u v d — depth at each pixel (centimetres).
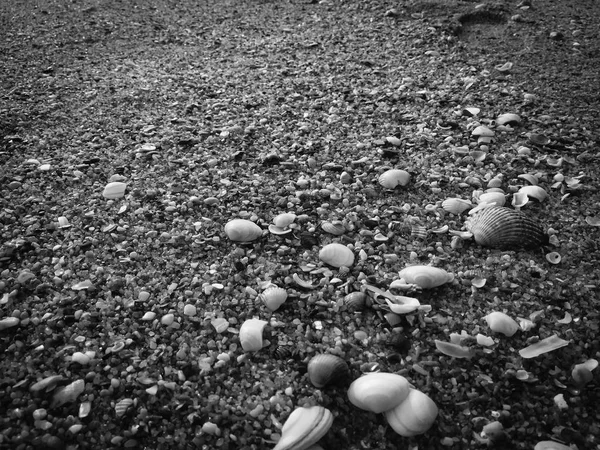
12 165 22
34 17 37
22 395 14
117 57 31
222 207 20
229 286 17
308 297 17
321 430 13
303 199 20
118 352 15
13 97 27
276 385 14
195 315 16
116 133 24
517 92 26
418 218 19
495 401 14
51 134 24
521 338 16
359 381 14
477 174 21
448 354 15
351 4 37
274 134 24
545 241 18
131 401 14
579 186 21
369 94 26
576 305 16
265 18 36
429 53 30
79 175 22
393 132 24
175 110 26
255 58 30
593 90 26
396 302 16
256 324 15
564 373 15
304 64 29
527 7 36
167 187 21
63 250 18
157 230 19
